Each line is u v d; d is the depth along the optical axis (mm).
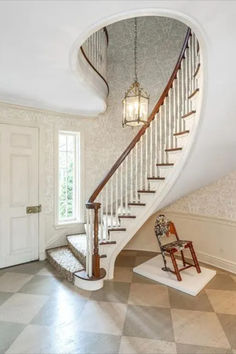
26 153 3316
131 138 4078
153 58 4047
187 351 1701
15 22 1481
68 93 2850
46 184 3523
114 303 2326
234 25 1381
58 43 1746
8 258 3189
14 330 1919
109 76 4176
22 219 3303
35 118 3396
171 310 2211
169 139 2713
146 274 2939
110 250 2863
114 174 2861
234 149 2598
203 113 2066
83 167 3838
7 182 3162
